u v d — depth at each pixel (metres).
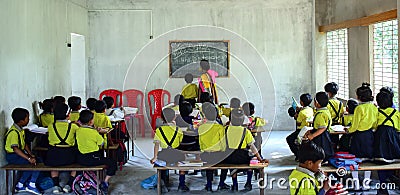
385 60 7.90
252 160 5.73
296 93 10.72
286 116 10.70
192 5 10.59
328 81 10.63
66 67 9.08
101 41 10.59
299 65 10.71
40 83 7.51
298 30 10.68
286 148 8.74
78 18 9.83
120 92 10.54
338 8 9.84
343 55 9.74
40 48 7.52
